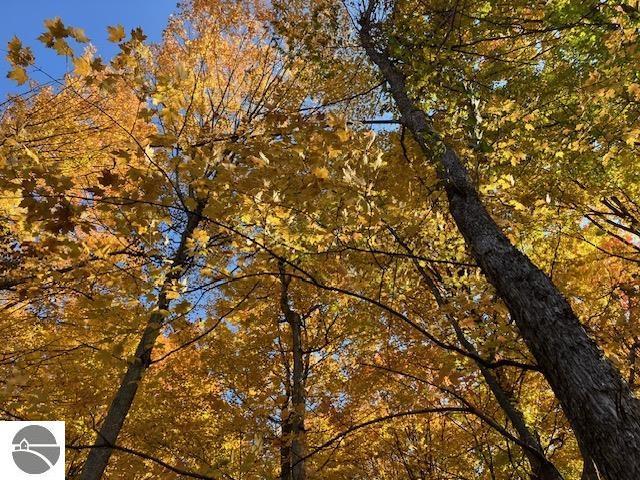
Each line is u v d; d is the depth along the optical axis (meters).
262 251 2.97
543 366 2.50
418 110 4.64
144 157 2.59
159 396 5.84
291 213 2.92
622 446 1.99
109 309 3.26
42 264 3.33
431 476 5.12
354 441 5.62
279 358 6.75
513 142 4.12
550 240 5.36
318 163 2.56
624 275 5.79
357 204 2.77
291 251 3.17
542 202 4.06
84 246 2.86
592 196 5.32
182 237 4.06
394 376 4.98
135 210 2.71
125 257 3.81
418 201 4.02
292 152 2.71
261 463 4.20
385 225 3.18
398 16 5.56
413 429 5.58
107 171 2.55
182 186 3.76
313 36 5.57
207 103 5.70
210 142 3.88
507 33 5.23
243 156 3.15
